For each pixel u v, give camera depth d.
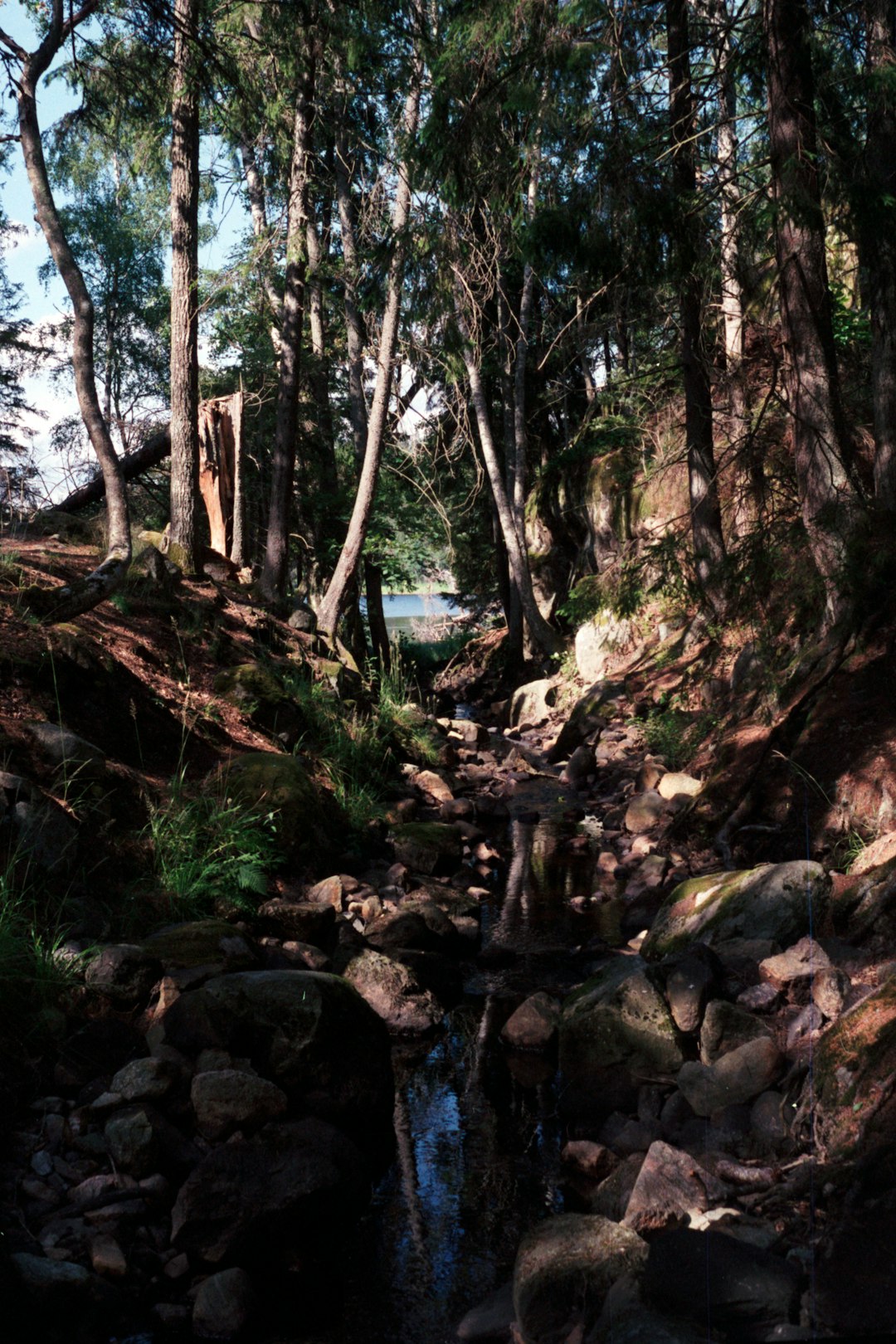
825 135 8.94
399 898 7.80
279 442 14.04
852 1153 3.79
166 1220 4.05
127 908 6.04
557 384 22.00
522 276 19.77
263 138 15.86
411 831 9.23
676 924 6.38
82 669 7.65
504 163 9.85
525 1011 6.00
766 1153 4.24
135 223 29.12
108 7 10.68
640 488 18.42
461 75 9.55
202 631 10.45
